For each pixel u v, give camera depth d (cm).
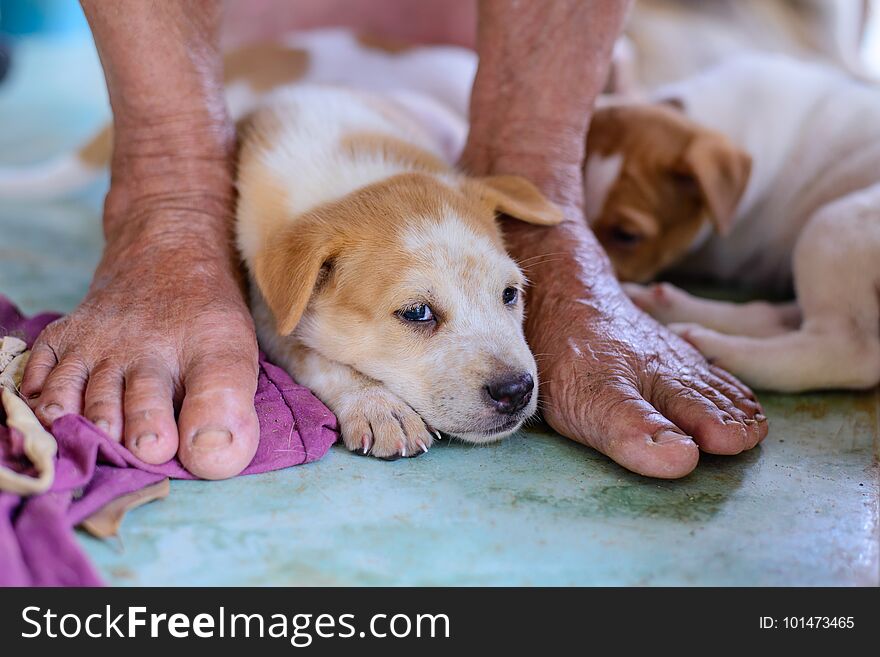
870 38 134
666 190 81
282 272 59
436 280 60
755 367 67
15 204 102
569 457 59
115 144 65
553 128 69
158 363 57
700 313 74
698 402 59
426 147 72
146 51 62
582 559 51
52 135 136
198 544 51
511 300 63
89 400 55
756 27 129
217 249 63
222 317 59
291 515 53
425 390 59
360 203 62
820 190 83
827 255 69
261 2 118
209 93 65
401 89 94
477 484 56
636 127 81
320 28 119
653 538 53
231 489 55
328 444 57
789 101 86
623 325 62
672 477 56
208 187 65
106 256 63
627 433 57
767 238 85
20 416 53
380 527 53
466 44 118
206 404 54
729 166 79
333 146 68
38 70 188
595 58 69
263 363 62
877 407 66
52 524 49
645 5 130
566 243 65
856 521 54
